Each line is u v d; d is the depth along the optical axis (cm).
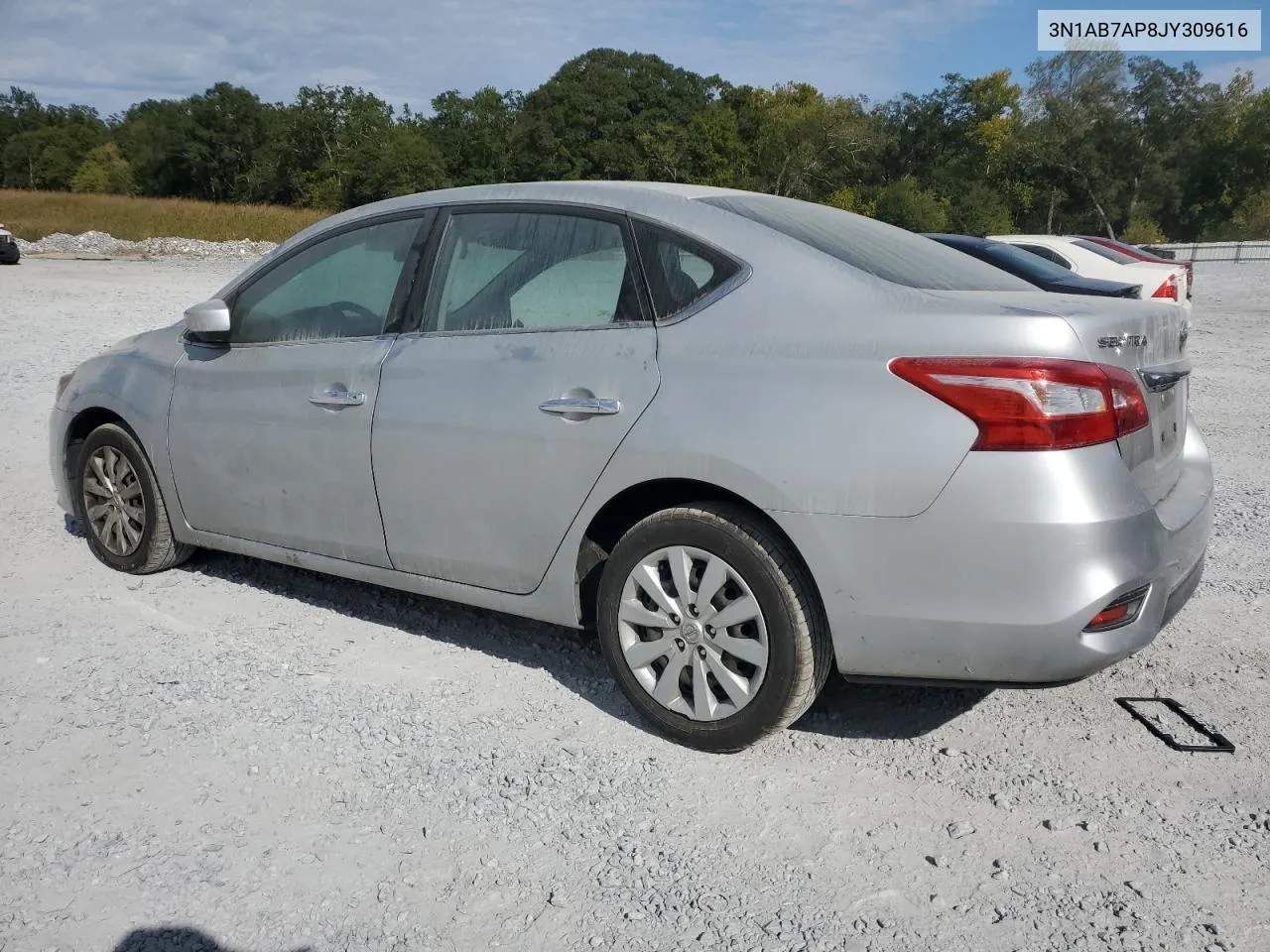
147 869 257
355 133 8950
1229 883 257
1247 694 362
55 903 244
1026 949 233
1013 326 275
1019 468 267
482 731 331
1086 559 268
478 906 247
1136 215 7806
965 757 319
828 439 285
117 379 459
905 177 8844
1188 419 365
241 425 410
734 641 307
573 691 361
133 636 399
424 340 367
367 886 253
